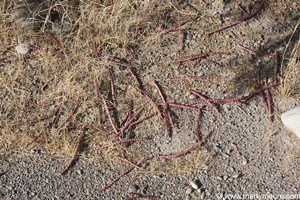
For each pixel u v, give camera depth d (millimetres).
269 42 1370
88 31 1392
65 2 1434
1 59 1377
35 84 1333
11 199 1154
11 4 1409
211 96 1294
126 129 1254
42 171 1196
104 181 1172
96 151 1224
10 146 1237
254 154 1194
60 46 1377
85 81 1317
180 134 1240
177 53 1368
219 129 1241
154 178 1172
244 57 1347
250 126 1241
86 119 1272
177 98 1294
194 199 1133
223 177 1162
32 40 1398
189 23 1421
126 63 1358
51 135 1250
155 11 1427
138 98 1300
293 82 1289
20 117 1285
